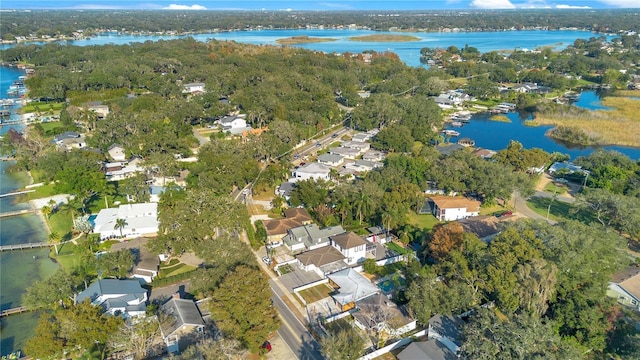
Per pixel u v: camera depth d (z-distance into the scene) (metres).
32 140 154.88
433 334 72.06
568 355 58.97
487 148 185.50
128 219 108.25
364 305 78.12
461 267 79.50
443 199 118.56
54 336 65.62
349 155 166.38
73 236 107.81
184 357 60.88
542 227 84.88
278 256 98.56
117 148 157.75
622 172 134.62
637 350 64.38
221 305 68.81
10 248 102.06
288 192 128.50
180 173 141.62
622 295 81.56
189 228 93.38
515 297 72.81
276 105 197.88
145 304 79.44
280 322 73.06
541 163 145.75
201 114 195.62
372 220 113.81
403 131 169.88
